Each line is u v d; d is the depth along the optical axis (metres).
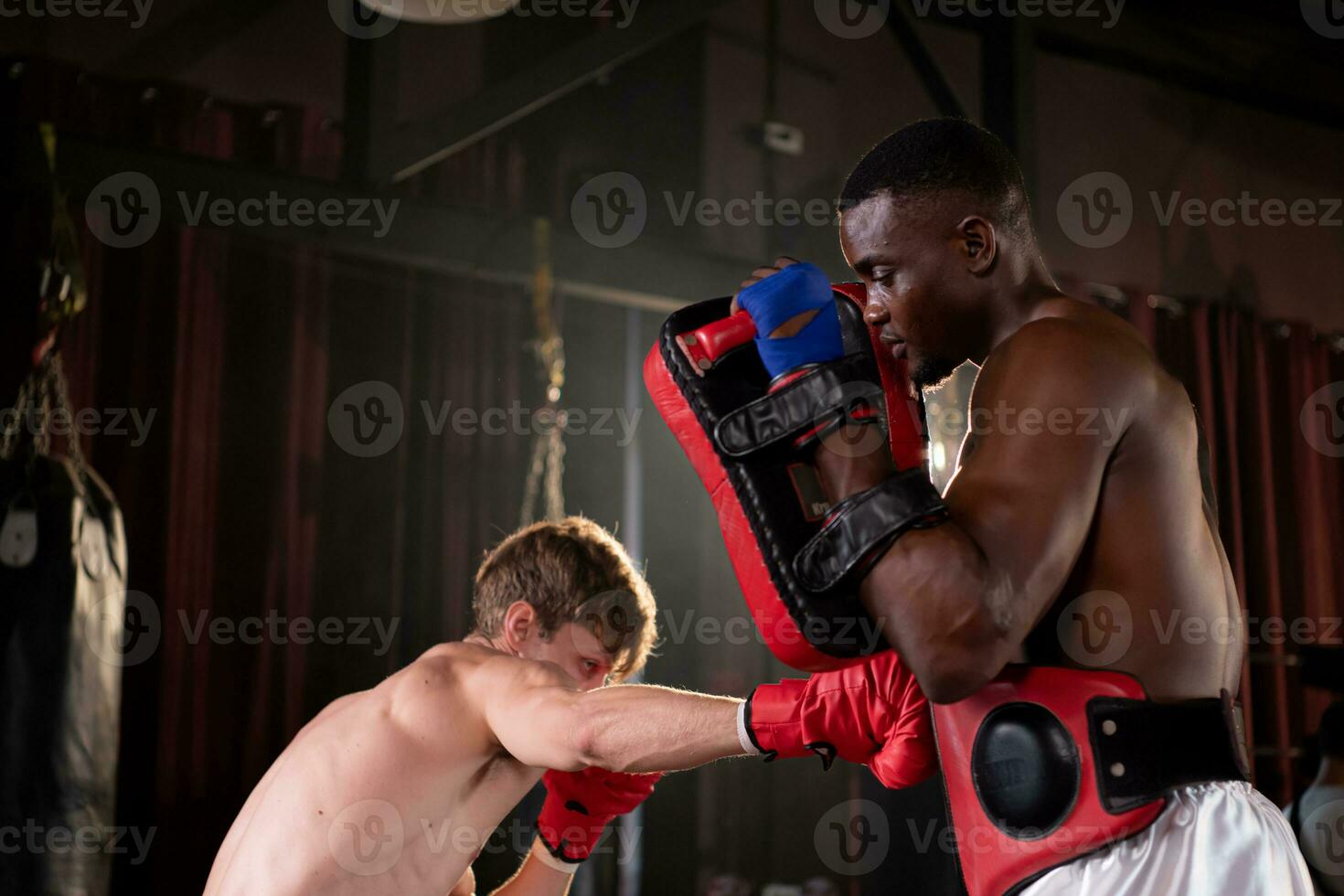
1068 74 6.21
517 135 5.09
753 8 5.55
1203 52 6.54
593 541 1.72
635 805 1.68
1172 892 0.97
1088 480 0.97
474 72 5.22
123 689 4.00
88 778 2.96
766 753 1.23
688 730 1.24
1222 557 1.15
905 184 1.11
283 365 4.39
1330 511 6.16
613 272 4.21
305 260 4.49
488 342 4.85
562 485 4.93
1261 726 5.54
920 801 4.15
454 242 3.97
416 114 5.05
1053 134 6.11
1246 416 5.99
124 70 4.42
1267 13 6.29
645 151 5.39
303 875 1.42
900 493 0.95
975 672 0.92
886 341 1.15
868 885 4.30
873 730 1.20
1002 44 5.20
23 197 3.91
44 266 3.22
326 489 4.46
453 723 1.45
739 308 1.08
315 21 4.85
